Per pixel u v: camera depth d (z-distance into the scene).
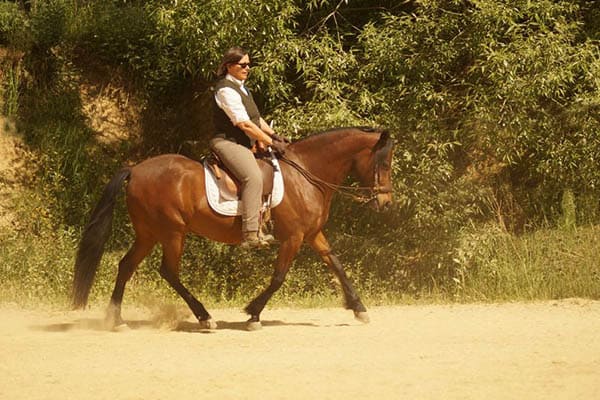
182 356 9.67
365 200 11.82
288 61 16.77
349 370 8.77
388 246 16.25
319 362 9.20
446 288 15.66
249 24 15.68
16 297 15.08
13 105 19.53
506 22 15.52
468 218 16.61
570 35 16.20
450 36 16.25
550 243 16.45
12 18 20.27
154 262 16.36
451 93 16.39
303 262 16.30
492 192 16.95
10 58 20.06
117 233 17.86
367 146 11.72
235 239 11.67
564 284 15.14
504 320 12.38
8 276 16.19
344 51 17.03
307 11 17.86
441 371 8.71
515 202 17.47
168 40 17.81
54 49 20.30
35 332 11.64
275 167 11.59
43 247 17.20
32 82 20.00
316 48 16.19
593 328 11.46
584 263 15.78
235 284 16.05
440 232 16.02
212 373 8.70
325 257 12.15
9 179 18.64
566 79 15.77
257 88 16.14
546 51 15.47
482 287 15.30
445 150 15.74
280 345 10.34
